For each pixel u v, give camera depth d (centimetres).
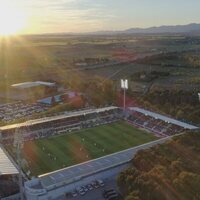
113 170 12681
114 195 11156
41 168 13600
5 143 16112
